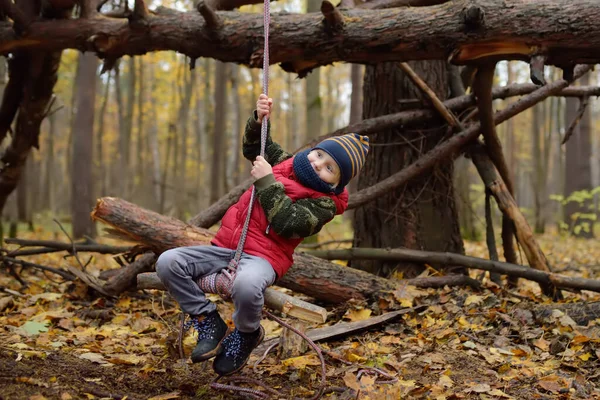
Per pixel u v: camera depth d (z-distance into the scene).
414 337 4.50
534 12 4.57
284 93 33.03
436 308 5.00
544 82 4.62
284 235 3.02
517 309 4.85
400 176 6.21
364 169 6.73
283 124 36.97
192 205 30.41
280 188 3.00
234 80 17.28
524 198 44.72
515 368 3.89
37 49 6.38
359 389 3.31
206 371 3.78
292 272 5.27
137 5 5.71
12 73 7.16
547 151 24.78
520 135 36.91
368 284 5.36
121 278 5.78
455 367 3.94
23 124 7.49
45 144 32.84
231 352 3.14
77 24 6.10
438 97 6.67
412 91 6.53
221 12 5.67
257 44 5.43
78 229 13.84
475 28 4.74
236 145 22.70
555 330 4.45
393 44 5.05
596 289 5.46
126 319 5.15
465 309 5.01
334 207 3.13
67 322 4.91
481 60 5.05
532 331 4.50
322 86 34.62
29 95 7.23
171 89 27.42
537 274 5.71
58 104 28.45
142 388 3.42
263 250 3.06
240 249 3.04
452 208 6.55
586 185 18.38
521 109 6.43
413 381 3.57
